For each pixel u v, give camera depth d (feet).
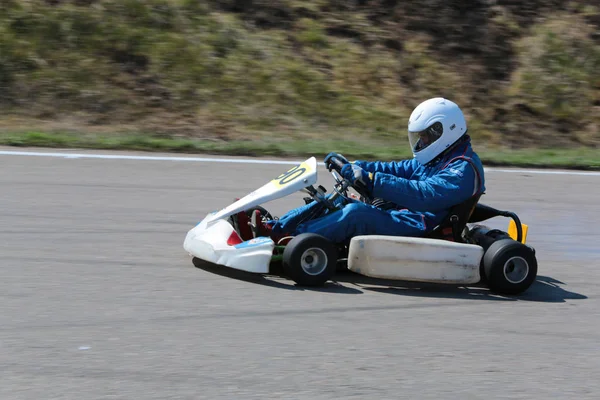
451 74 56.90
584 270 26.08
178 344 17.48
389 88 55.06
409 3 61.26
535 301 22.43
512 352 18.20
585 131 53.83
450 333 19.27
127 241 26.08
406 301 21.67
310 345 17.89
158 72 52.24
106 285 21.40
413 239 22.15
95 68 51.60
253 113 50.19
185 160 40.04
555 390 16.17
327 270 22.08
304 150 43.55
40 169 36.01
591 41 60.39
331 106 52.24
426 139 23.65
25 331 17.74
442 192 22.88
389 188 22.74
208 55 54.19
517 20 61.52
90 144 42.01
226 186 35.04
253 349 17.46
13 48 51.67
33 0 54.85
